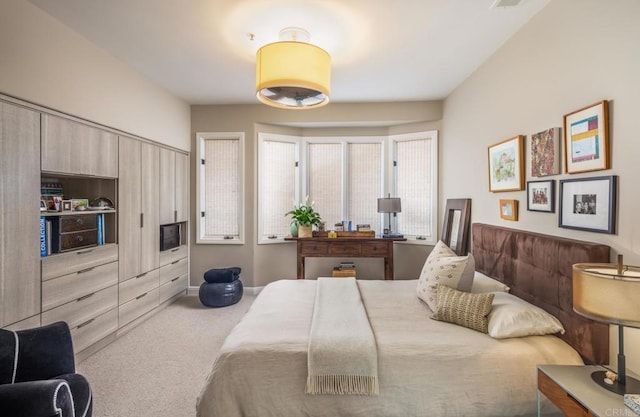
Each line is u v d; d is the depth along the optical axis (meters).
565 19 1.90
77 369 2.42
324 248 4.00
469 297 1.90
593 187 1.68
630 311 1.13
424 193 4.24
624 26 1.51
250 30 2.44
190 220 4.36
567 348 1.62
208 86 3.66
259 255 4.36
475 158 3.16
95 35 2.53
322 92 2.36
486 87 2.92
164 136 3.72
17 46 2.03
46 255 2.29
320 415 1.52
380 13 2.20
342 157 4.55
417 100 4.08
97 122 2.70
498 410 1.51
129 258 3.12
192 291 4.37
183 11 2.20
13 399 1.20
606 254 1.56
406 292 2.60
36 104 2.17
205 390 1.54
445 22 2.31
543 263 1.95
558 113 1.97
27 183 2.10
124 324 3.04
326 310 2.08
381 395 1.53
